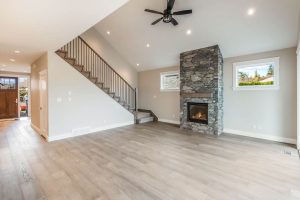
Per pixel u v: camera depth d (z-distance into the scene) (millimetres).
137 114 7453
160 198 2162
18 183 2525
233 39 4691
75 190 2344
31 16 2699
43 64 5082
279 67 4492
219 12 4094
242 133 5215
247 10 3812
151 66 7859
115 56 7820
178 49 5930
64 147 4172
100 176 2730
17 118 8781
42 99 5270
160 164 3182
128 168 3018
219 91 5234
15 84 8758
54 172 2869
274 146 4160
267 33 4160
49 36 3594
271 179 2623
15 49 4516
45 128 5008
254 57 4914
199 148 4062
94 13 2668
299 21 3623
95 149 4023
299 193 2254
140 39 6223
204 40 5102
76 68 5391
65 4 2375
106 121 6152
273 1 3469
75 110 5266
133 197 2184
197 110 5918
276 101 4574
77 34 3504
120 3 2410
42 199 2152
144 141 4660
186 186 2436
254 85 4938
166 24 5039
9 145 4336
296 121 4281
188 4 4164
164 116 7621
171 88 7375
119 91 7969
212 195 2221
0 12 2527
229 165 3125
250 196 2193
